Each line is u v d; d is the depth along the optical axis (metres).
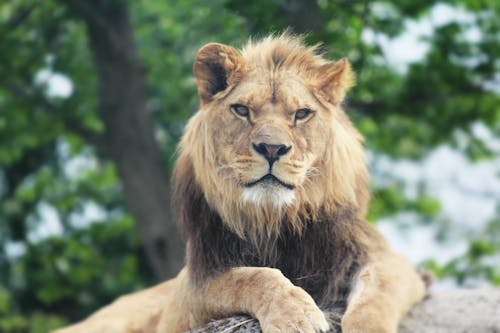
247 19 12.60
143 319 9.12
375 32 13.72
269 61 6.64
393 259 6.91
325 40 11.73
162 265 18.30
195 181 6.81
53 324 20.75
